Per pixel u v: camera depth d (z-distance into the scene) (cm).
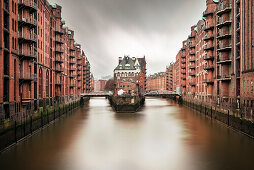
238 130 3294
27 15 3544
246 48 3494
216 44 5044
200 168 1991
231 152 2403
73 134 3297
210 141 2852
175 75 13038
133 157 2298
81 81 10050
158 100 12425
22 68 3497
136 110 6425
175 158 2256
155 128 3750
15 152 2417
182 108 7250
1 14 2711
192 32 7750
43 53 4566
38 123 3519
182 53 9644
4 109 2884
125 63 9256
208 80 5378
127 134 3316
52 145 2703
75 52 8700
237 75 3881
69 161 2177
